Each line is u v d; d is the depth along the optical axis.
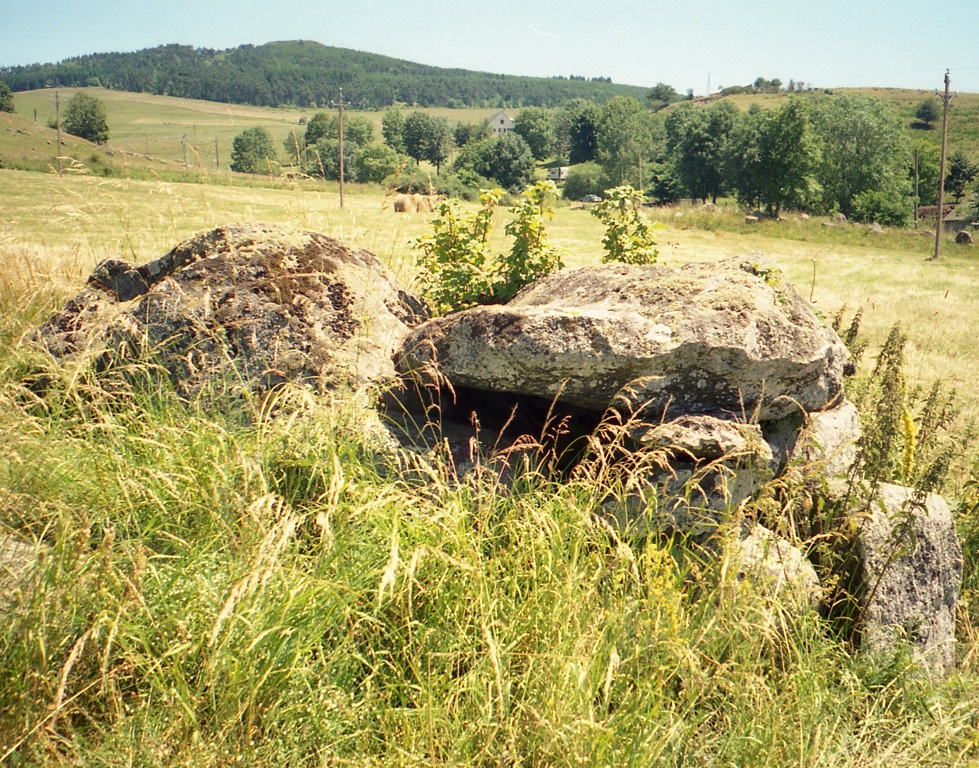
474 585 3.08
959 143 118.25
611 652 2.80
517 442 4.08
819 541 4.12
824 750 2.92
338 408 3.94
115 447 3.69
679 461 3.88
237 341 4.34
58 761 2.29
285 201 6.66
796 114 68.06
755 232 50.09
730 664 3.17
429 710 2.54
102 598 2.63
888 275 28.52
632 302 4.25
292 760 2.52
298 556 2.99
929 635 4.05
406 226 6.96
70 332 4.67
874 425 3.96
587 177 101.81
